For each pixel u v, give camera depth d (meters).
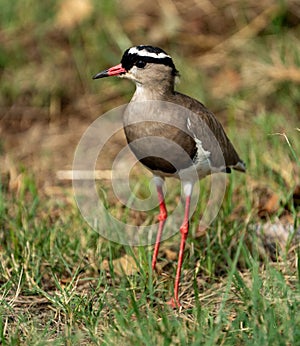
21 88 16.78
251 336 8.80
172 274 11.24
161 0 17.81
